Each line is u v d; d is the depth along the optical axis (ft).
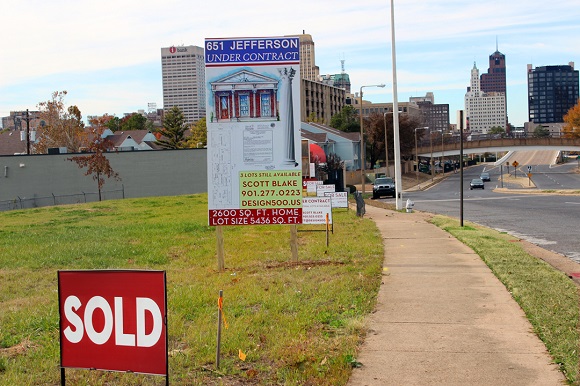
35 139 272.72
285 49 46.52
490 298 34.09
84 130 336.70
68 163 183.32
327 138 297.33
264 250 58.39
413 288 37.55
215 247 62.13
